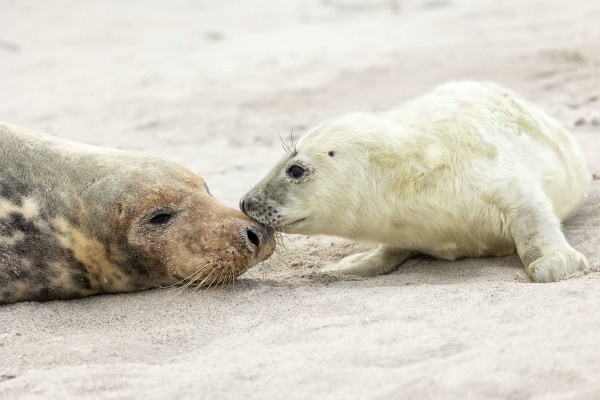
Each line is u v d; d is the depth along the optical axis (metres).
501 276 11.73
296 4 45.22
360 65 29.47
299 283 12.25
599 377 7.62
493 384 7.73
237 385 8.40
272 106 25.98
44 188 11.96
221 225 11.75
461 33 32.16
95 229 11.87
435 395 7.70
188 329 10.43
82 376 9.01
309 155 12.71
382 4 41.19
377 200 12.68
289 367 8.62
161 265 11.91
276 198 12.64
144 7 49.16
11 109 29.81
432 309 9.90
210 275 11.68
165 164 12.36
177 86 30.67
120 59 37.12
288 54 33.56
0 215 11.72
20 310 11.59
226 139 22.83
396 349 8.73
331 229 13.03
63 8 50.34
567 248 11.52
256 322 10.41
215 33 40.03
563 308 9.38
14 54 40.34
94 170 12.14
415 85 25.72
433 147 12.52
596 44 27.16
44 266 11.78
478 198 12.26
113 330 10.75
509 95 13.51
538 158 12.82
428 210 12.51
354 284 11.98
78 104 29.55
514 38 29.88
